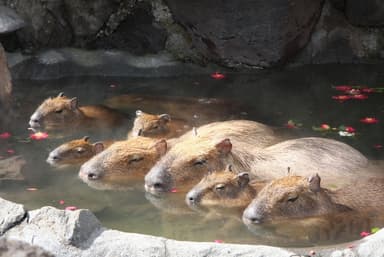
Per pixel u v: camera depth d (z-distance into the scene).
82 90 9.95
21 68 10.44
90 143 7.85
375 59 11.20
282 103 9.23
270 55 10.66
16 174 7.12
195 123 8.56
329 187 6.75
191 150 7.17
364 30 11.25
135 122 8.29
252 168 7.22
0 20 10.20
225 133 7.75
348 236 5.82
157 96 9.61
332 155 7.27
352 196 6.49
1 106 9.13
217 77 10.52
